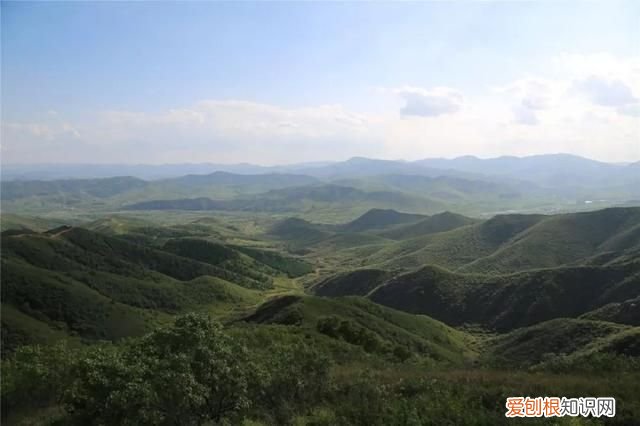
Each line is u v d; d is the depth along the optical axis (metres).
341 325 62.03
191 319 17.06
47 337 88.50
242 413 17.86
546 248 171.88
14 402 19.88
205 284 150.00
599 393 22.06
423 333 88.12
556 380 25.34
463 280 129.62
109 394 14.13
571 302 107.62
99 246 156.88
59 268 129.00
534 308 107.94
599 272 111.56
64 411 18.25
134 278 139.38
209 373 15.77
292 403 20.16
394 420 19.39
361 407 20.31
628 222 180.12
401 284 137.12
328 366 22.56
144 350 16.17
